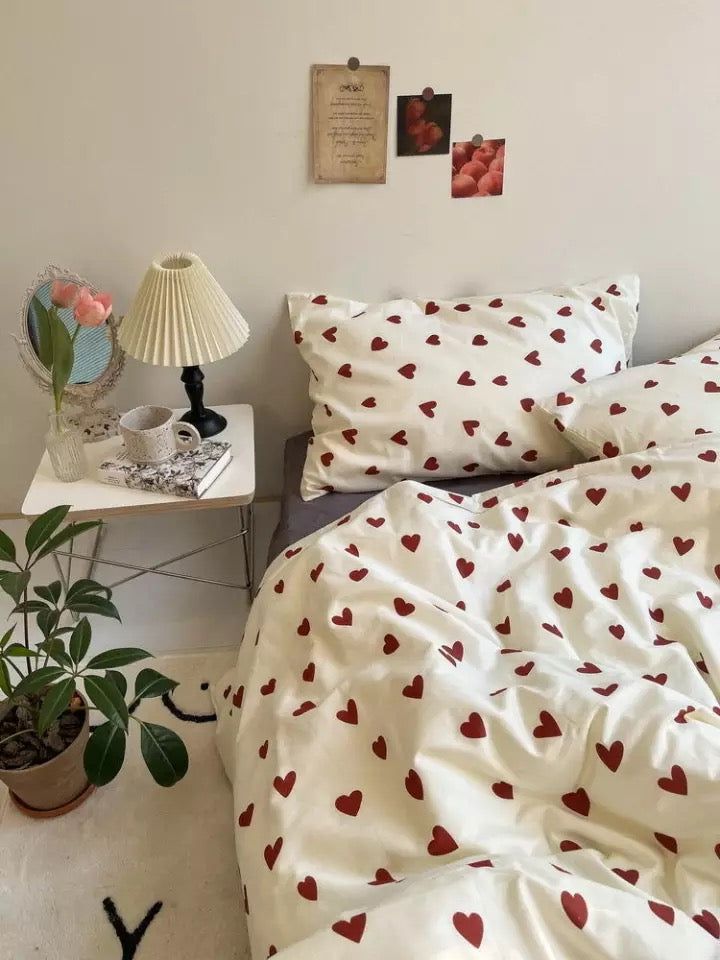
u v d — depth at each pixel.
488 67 1.58
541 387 1.61
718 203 1.82
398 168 1.66
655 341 2.00
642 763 0.92
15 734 1.30
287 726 1.10
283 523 1.57
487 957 0.75
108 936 1.21
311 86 1.55
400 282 1.81
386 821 0.97
